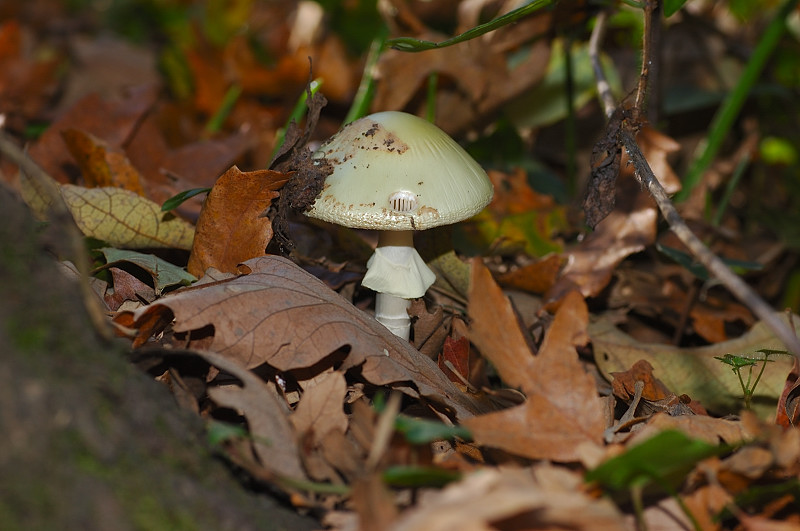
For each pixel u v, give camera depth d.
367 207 0.69
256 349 0.66
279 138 0.84
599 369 0.76
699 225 0.91
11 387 0.58
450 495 0.58
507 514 0.58
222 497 0.60
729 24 1.36
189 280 0.71
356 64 1.22
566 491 0.62
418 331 0.74
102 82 1.35
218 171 0.91
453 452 0.66
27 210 0.61
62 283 0.60
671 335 0.85
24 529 0.57
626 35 0.97
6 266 0.59
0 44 1.28
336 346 0.67
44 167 0.86
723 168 1.11
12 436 0.58
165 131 1.09
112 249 0.73
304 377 0.68
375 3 1.18
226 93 1.22
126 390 0.60
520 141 0.95
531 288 0.82
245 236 0.73
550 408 0.65
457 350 0.72
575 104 1.00
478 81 0.90
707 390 0.75
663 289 0.85
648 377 0.72
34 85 1.25
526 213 0.86
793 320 0.76
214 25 1.32
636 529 0.62
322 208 0.70
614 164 0.73
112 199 0.75
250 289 0.67
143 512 0.58
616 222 0.82
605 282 0.80
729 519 0.63
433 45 0.73
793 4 0.88
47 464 0.58
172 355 0.65
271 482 0.62
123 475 0.58
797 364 0.70
